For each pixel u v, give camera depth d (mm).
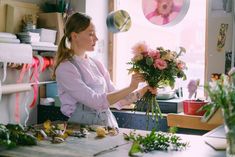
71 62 2172
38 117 3486
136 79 1942
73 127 1947
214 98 1250
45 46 3160
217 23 3021
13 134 1569
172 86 1916
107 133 1787
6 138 1525
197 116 2572
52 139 1658
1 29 3080
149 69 1887
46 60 3342
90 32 2205
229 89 1221
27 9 3283
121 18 2529
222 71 3010
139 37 3594
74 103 2193
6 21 3117
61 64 2143
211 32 3059
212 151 1448
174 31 3391
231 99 1202
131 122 3010
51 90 3510
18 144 1559
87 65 2240
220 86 1237
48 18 3369
